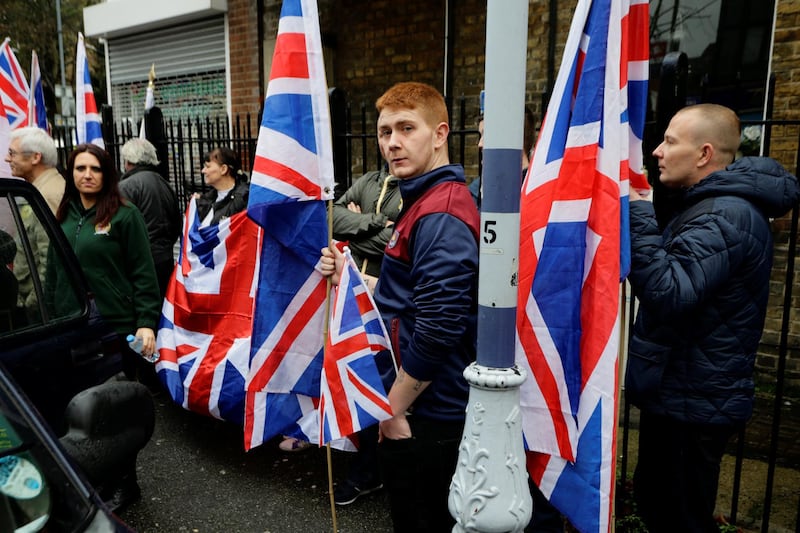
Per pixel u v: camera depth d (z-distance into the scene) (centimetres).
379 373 227
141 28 855
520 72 172
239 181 484
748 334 211
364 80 683
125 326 369
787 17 413
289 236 256
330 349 232
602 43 201
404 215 214
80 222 363
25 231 254
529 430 222
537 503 242
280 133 241
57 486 135
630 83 216
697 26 475
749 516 299
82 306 269
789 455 363
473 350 211
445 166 211
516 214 178
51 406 236
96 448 160
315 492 336
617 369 209
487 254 180
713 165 218
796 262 422
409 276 213
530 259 220
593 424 210
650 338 217
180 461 371
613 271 204
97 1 1970
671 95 249
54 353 245
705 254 199
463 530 190
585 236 209
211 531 302
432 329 193
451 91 609
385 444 218
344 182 402
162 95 875
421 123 209
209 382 349
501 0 169
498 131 174
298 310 267
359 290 229
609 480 210
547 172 218
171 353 368
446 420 209
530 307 220
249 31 736
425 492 215
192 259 363
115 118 955
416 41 633
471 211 203
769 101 246
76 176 358
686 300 198
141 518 312
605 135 203
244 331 348
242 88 761
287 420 287
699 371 211
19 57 1806
